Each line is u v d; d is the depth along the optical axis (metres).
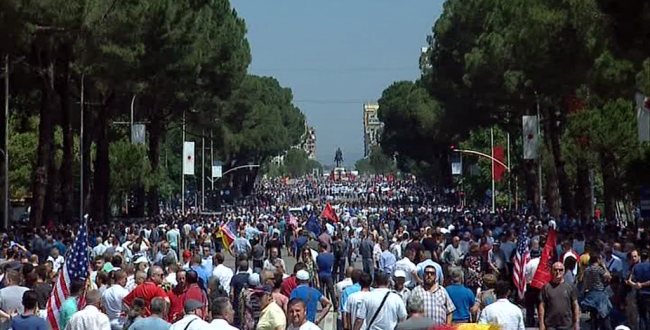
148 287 40.38
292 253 128.75
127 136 178.62
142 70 114.06
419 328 32.81
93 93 127.62
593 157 106.06
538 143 131.75
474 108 159.50
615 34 63.75
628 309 53.34
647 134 72.06
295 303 32.28
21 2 79.69
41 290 44.06
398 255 79.69
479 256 59.72
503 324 35.94
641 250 59.19
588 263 55.34
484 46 133.12
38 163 105.69
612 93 78.88
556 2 89.69
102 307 41.03
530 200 164.50
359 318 37.53
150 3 106.06
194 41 125.12
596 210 151.38
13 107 143.00
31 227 100.94
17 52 94.88
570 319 41.69
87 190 130.25
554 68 89.19
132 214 198.12
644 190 87.56
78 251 45.53
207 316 43.44
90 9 88.38
